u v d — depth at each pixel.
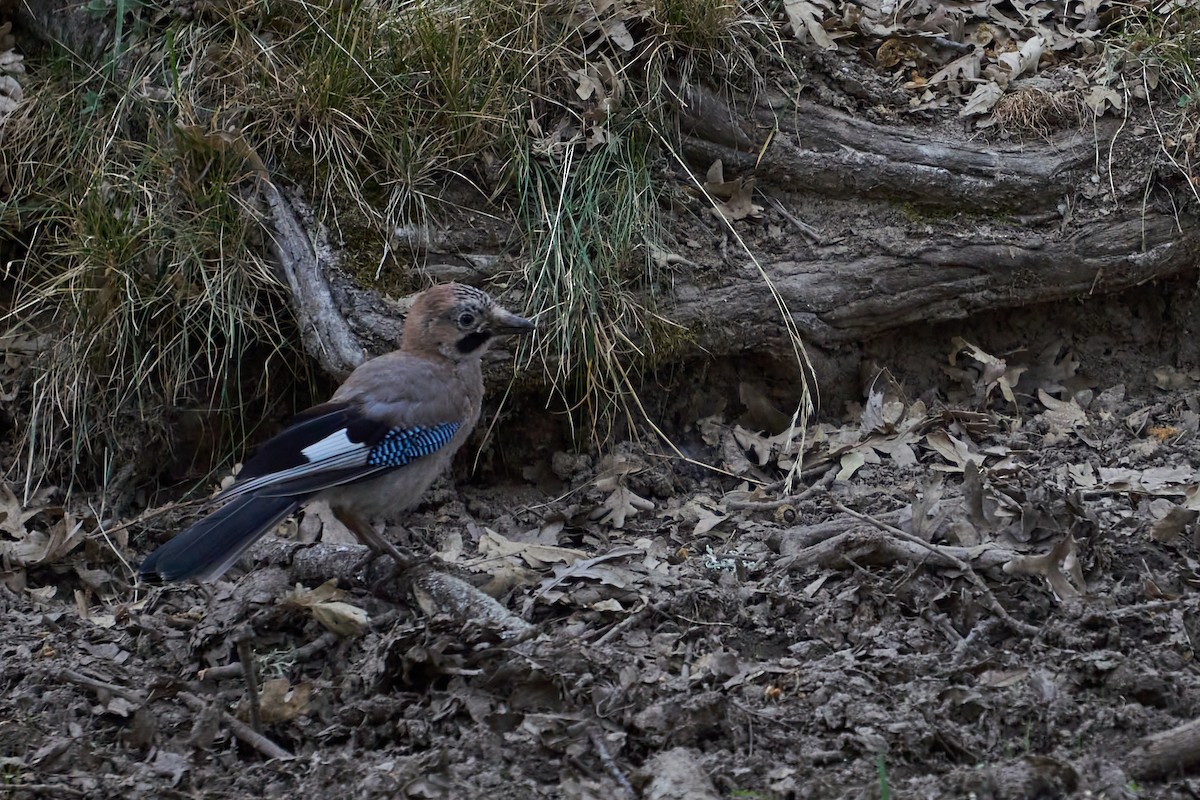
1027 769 5.95
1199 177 10.50
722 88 10.70
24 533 9.32
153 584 8.98
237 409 10.15
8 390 10.25
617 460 9.93
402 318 9.58
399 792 6.14
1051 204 10.66
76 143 10.64
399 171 10.01
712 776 6.20
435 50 10.21
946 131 10.82
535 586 8.36
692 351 10.16
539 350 9.75
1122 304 10.91
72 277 10.09
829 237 10.50
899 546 8.12
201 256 9.95
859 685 6.82
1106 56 11.08
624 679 6.97
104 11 10.75
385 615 8.07
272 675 7.63
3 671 7.63
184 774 6.64
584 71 10.40
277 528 9.52
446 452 8.78
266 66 10.31
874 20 11.47
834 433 10.28
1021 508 8.45
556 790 6.19
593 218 9.99
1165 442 9.91
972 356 10.75
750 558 8.69
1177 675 6.73
